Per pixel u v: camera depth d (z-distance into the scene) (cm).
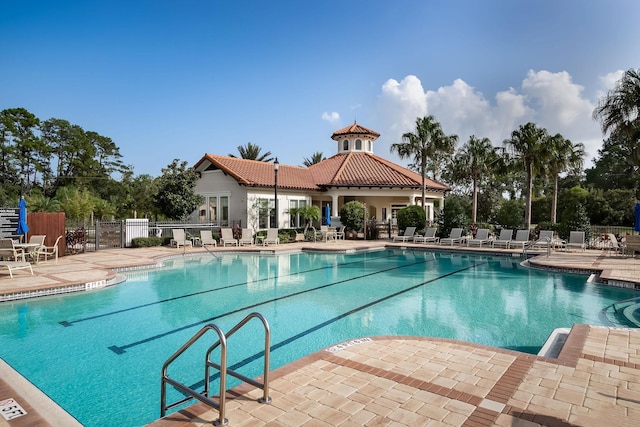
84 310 939
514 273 1462
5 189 4797
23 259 1344
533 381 466
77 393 523
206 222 2630
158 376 575
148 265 1534
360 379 474
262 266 1645
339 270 1545
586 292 1122
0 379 500
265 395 414
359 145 3666
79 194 3466
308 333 770
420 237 2423
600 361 527
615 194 3681
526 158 2712
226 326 820
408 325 824
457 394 432
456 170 3681
